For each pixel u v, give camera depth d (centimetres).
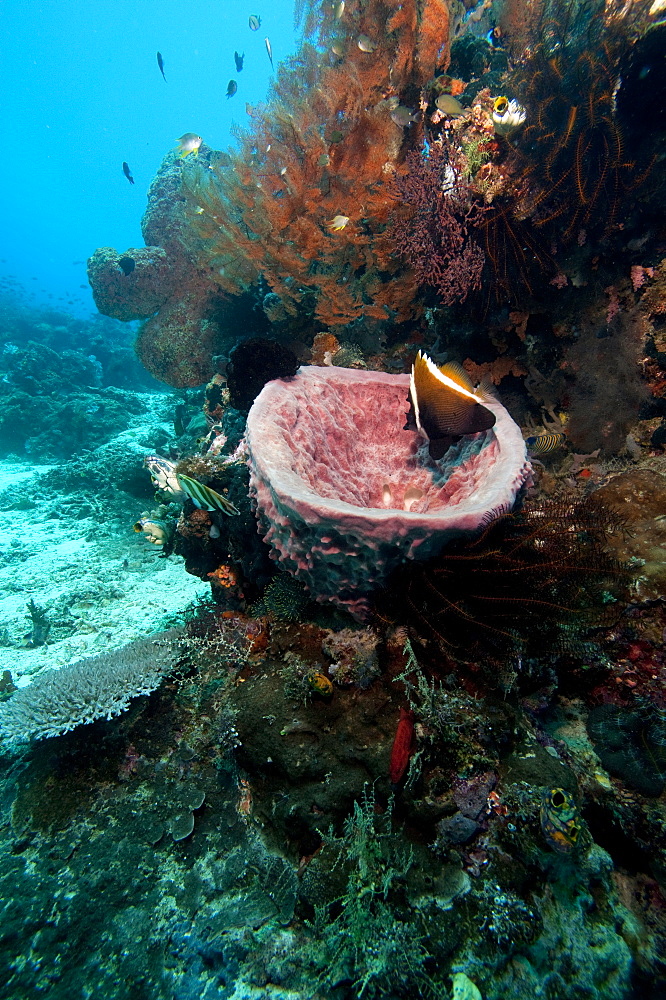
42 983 73
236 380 119
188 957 73
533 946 63
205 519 111
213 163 169
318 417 109
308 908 70
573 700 86
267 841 78
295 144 141
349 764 72
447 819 68
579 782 73
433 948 63
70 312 902
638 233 117
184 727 98
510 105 104
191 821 86
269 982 69
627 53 101
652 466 110
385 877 66
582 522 81
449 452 106
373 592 77
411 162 126
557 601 75
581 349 126
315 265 154
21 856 87
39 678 114
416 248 126
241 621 101
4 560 238
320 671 78
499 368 138
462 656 74
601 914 66
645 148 107
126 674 103
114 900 80
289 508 70
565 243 119
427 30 130
